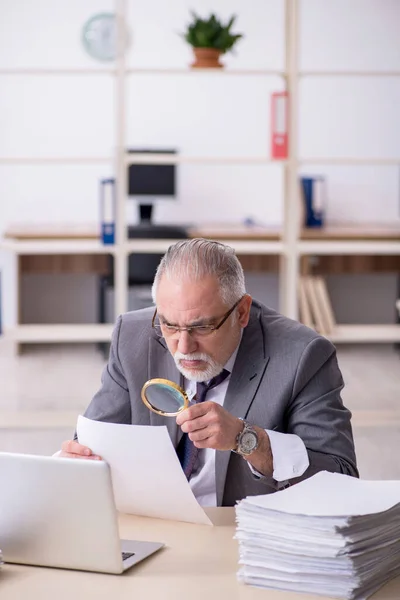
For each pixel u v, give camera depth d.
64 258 7.83
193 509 1.96
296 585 1.60
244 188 8.34
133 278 7.27
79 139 8.21
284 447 1.99
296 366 2.20
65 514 1.68
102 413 2.36
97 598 1.57
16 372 7.05
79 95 8.17
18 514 1.72
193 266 2.03
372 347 8.27
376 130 8.34
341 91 8.30
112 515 1.65
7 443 5.14
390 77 8.27
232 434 1.94
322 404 2.17
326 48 8.23
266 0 8.16
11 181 8.20
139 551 1.80
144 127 8.22
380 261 7.90
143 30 8.12
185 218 8.34
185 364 2.08
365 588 1.60
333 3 8.19
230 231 7.48
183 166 8.27
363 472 4.65
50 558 1.72
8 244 6.59
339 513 1.59
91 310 8.34
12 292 8.10
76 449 2.00
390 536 1.66
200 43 6.09
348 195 8.43
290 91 6.08
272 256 7.86
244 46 8.19
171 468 1.93
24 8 8.02
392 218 8.48
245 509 1.66
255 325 2.28
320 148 8.34
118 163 6.18
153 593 1.60
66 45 8.08
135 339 2.35
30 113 8.17
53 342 8.37
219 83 8.22
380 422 5.47
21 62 8.06
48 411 5.73
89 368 7.23
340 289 8.45
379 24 8.23
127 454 1.95
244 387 2.21
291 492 1.74
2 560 1.72
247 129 8.27
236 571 1.71
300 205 7.89
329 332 6.66
